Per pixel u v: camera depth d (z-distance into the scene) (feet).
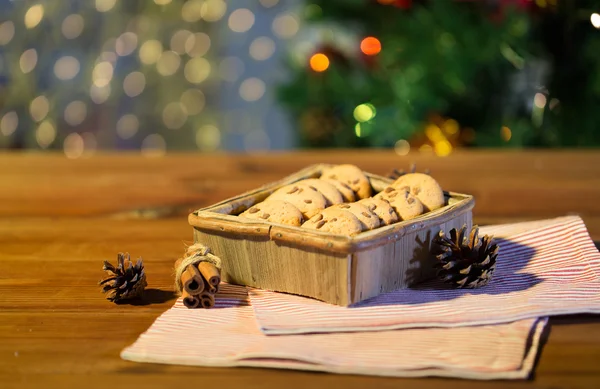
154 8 15.62
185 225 6.63
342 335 4.96
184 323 5.11
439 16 8.98
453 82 9.02
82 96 16.21
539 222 6.08
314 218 5.32
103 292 5.53
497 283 5.43
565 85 8.59
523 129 9.30
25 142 15.76
